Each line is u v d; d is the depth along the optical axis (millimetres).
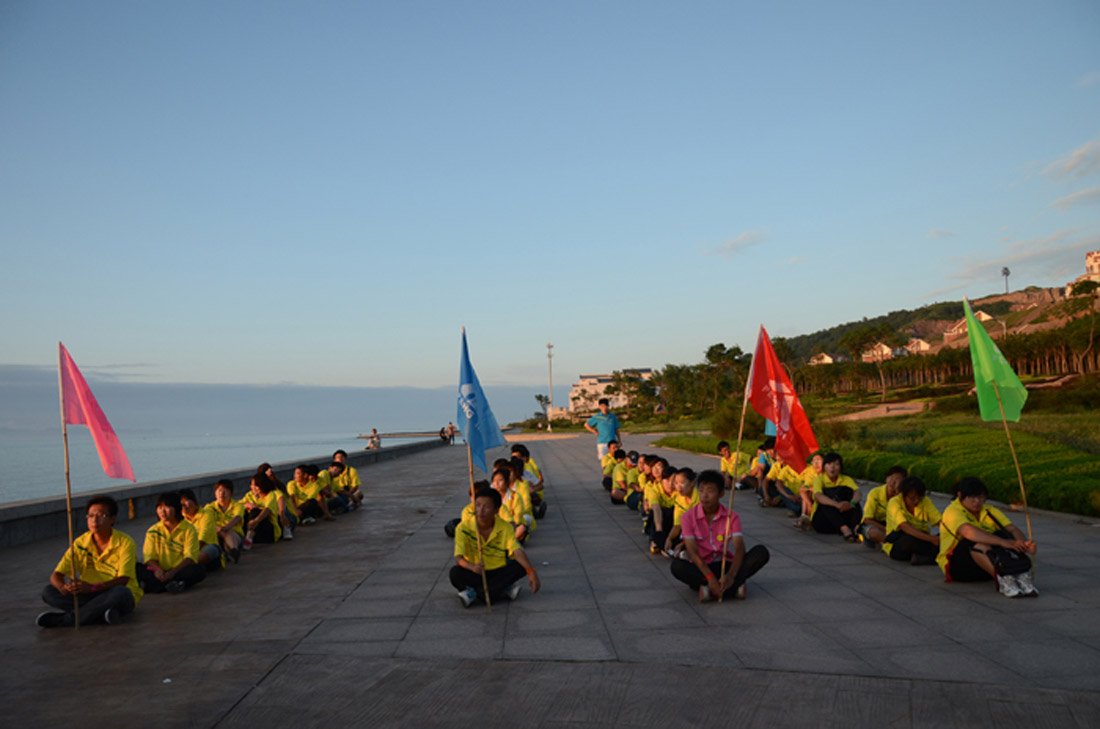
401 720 4109
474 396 6992
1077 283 74625
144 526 12227
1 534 10352
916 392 82438
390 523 12438
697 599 6750
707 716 4094
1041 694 4266
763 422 30719
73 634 5926
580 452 34250
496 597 6793
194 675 4891
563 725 4008
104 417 6445
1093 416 34312
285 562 9062
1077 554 8047
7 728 4062
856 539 9641
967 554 6875
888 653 5055
